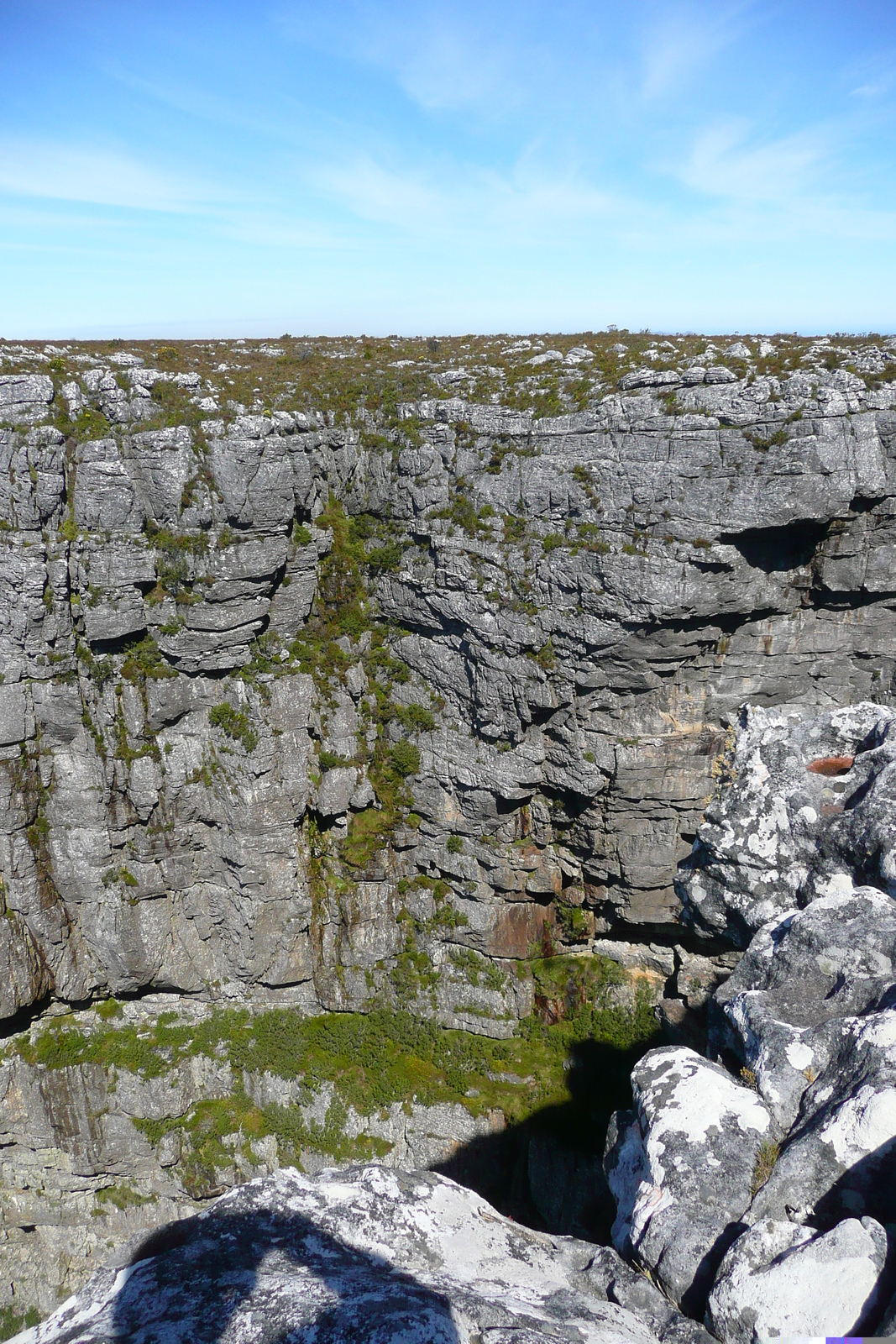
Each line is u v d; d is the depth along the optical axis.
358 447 40.31
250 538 38.00
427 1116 40.78
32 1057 42.19
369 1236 9.44
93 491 36.97
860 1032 10.22
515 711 37.59
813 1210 8.96
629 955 41.47
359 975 43.25
